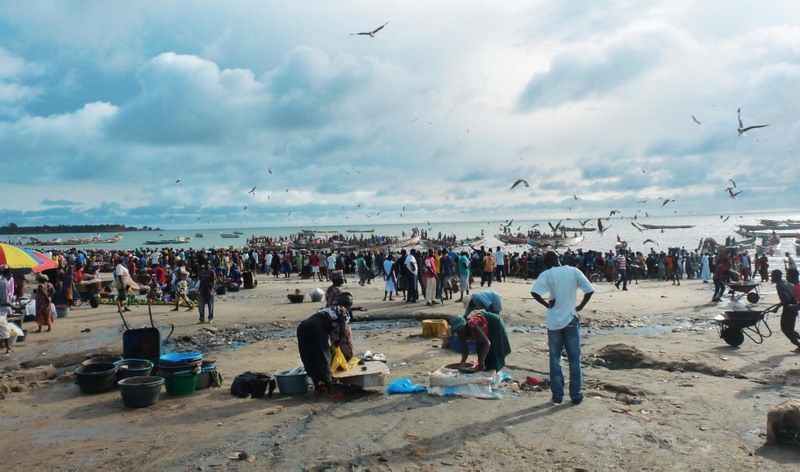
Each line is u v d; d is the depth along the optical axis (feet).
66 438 19.01
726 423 19.01
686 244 284.41
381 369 24.75
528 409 20.88
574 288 21.47
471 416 20.13
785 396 22.30
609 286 84.53
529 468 15.26
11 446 18.17
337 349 24.97
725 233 454.40
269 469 15.42
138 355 29.32
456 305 55.77
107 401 24.50
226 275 88.63
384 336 41.45
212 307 49.85
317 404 22.66
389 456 16.29
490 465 15.52
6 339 36.55
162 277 73.61
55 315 50.19
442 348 35.68
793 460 15.58
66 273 55.88
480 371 24.03
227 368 31.63
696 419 19.47
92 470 15.70
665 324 46.93
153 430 19.62
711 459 15.72
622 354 30.27
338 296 25.80
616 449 16.57
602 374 27.32
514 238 245.86
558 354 21.63
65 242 373.61
